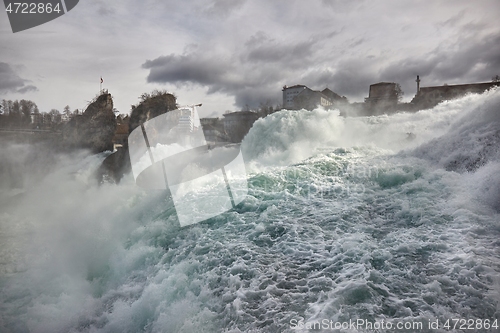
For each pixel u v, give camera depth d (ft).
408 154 34.30
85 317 18.98
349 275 16.42
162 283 18.89
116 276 22.90
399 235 19.83
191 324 15.12
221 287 17.38
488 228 18.57
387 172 29.30
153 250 23.44
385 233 20.68
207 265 19.77
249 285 17.10
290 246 20.59
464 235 18.22
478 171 24.35
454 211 21.03
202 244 22.41
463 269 15.25
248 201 27.86
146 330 16.52
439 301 13.57
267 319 14.33
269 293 16.12
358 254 18.29
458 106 49.65
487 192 21.68
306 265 18.28
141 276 21.63
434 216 21.15
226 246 21.54
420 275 15.51
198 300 16.89
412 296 14.16
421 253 17.39
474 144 27.94
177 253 22.13
